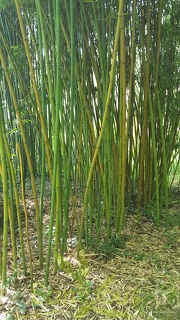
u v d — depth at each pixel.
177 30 2.28
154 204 2.46
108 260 1.76
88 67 1.85
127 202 2.67
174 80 2.40
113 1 1.85
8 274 1.61
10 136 3.07
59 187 1.53
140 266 1.69
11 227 1.53
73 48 1.41
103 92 1.74
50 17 1.51
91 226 1.92
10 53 1.63
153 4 2.05
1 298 1.44
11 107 2.95
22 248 1.57
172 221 2.31
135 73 2.41
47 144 1.53
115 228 2.18
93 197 1.97
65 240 1.80
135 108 2.41
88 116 1.80
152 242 2.00
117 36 1.42
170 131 2.50
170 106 2.46
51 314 1.34
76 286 1.52
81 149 1.92
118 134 2.10
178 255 1.82
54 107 1.44
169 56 2.31
